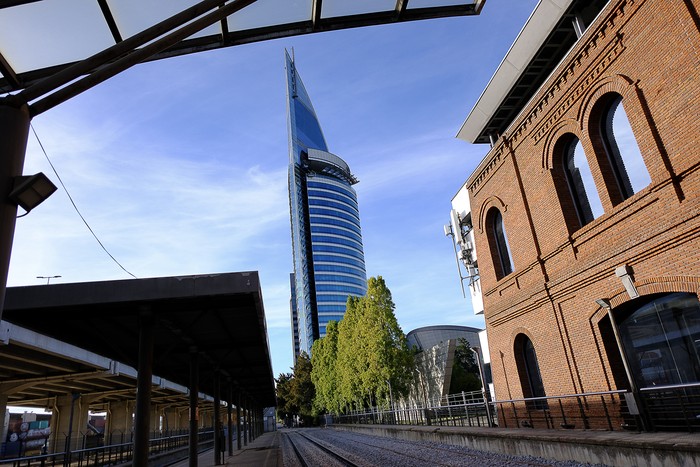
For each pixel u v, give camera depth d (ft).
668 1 30.55
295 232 565.53
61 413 95.55
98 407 132.98
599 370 38.09
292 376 360.48
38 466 66.08
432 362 111.96
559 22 45.78
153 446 76.79
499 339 55.93
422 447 57.52
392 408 108.47
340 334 159.02
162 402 140.15
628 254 34.78
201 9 11.44
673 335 32.65
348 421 174.19
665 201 31.19
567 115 41.24
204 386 84.33
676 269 30.66
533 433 39.11
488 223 58.85
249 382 96.37
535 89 54.85
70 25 15.14
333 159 599.98
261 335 43.50
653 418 31.60
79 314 28.60
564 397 40.06
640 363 35.86
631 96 33.71
